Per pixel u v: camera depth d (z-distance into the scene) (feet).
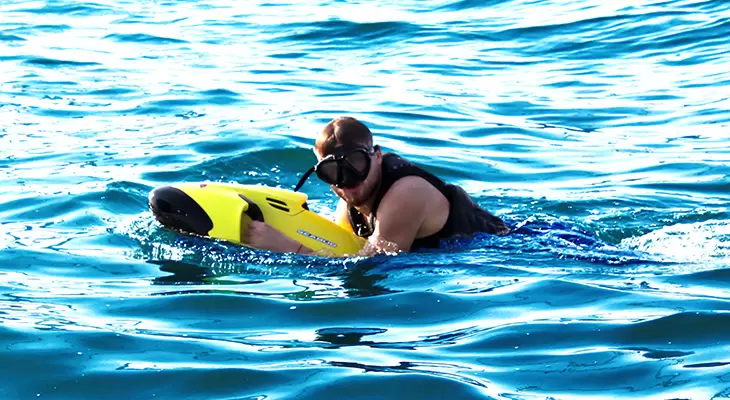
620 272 58.80
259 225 64.28
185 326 50.75
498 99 127.75
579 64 149.38
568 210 80.12
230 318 52.01
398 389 42.34
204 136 104.01
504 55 158.10
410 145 103.14
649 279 56.95
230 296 55.36
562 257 62.08
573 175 92.12
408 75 143.95
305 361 45.62
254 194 65.77
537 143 105.40
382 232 63.62
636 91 129.90
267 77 142.41
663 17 173.68
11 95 127.44
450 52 160.97
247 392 42.45
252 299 54.90
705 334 47.34
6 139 103.81
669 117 115.55
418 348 47.19
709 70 138.82
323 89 133.49
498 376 43.55
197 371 44.62
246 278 58.80
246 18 196.95
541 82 138.31
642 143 104.37
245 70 147.95
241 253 62.80
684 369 43.42
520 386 42.42
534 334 48.34
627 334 47.80
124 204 77.87
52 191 80.84
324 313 52.60
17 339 48.42
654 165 94.73
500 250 63.72
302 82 138.51
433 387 42.45
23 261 62.34
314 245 63.87
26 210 75.31
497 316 51.29
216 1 221.87
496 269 59.57
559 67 148.15
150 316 52.24
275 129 107.24
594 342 47.03
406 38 173.37
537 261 61.26
